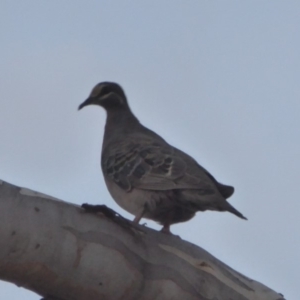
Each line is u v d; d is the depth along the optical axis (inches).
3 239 371.9
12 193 380.8
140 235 421.1
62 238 386.6
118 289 406.0
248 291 447.2
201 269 435.8
